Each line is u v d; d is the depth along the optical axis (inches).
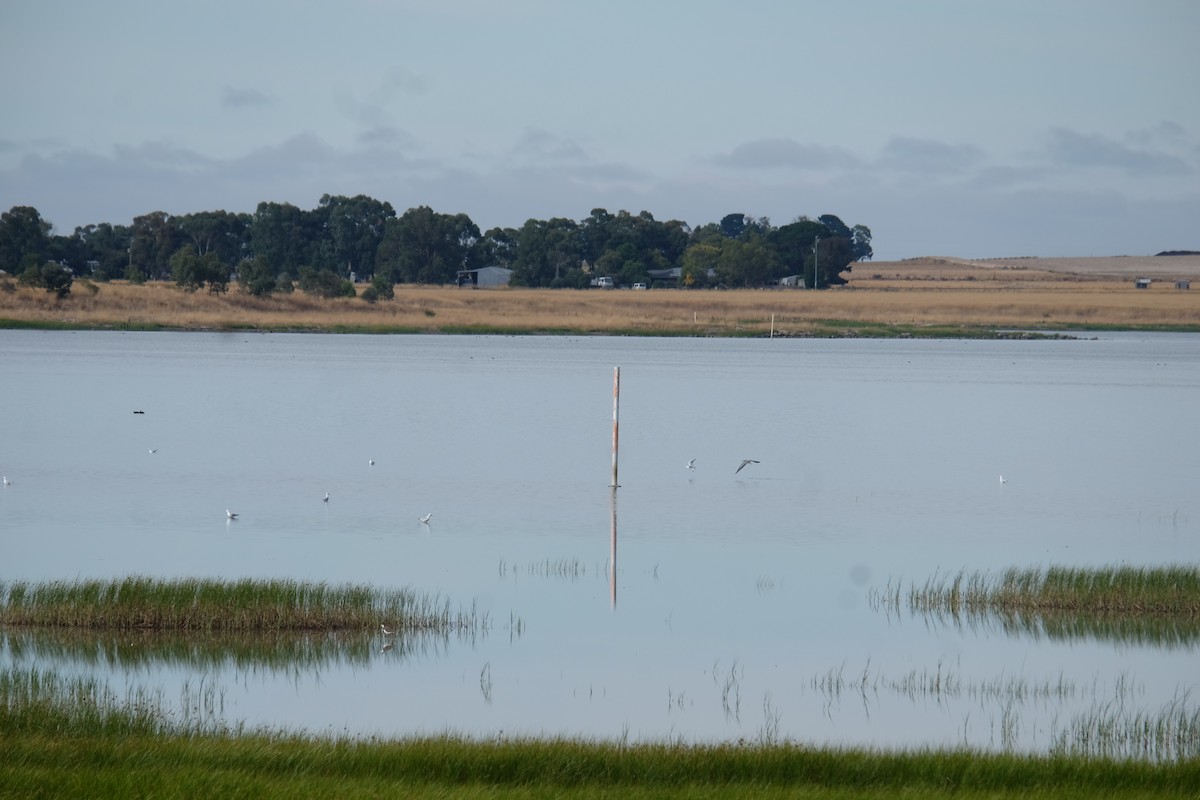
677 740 2063.2
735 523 4234.7
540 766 1724.9
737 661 2596.0
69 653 2561.5
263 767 1701.5
